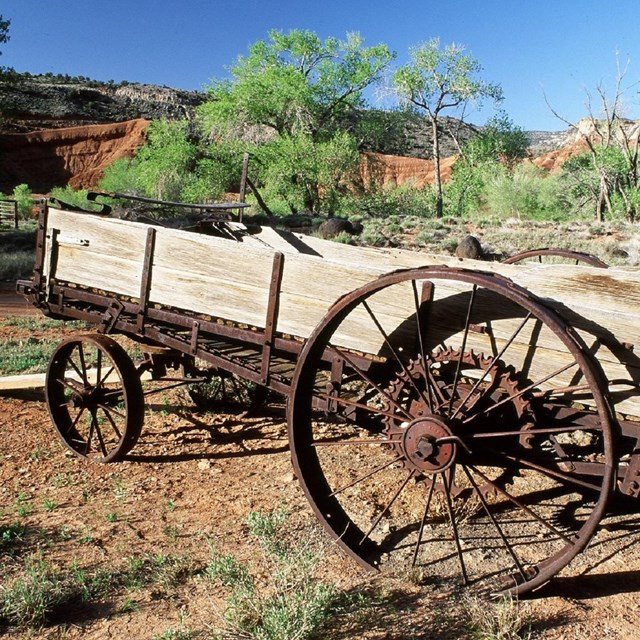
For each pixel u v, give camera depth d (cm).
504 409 396
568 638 329
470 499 481
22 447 600
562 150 10012
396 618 347
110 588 374
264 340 475
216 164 4731
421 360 397
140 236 537
